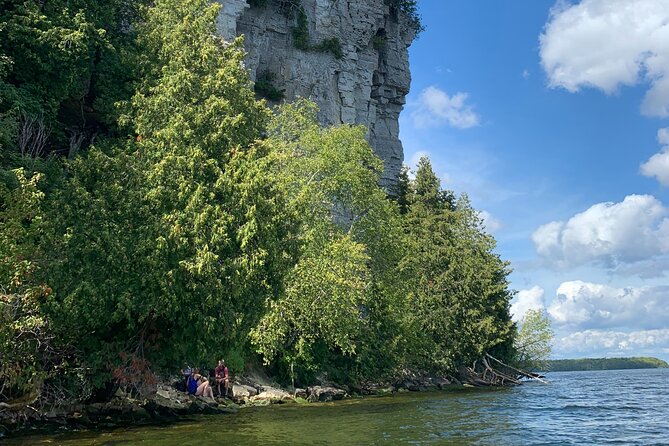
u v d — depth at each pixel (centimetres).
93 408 1883
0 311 1398
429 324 4872
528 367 6209
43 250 1669
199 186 1920
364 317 4009
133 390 2075
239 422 1884
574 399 3372
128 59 2673
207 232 1881
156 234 1814
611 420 2192
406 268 4525
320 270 3177
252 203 1962
